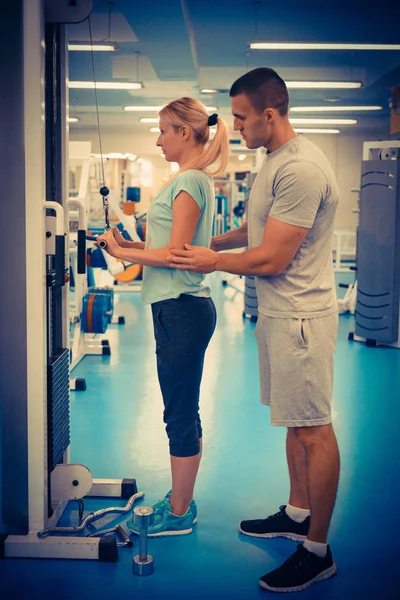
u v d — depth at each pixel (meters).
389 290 6.08
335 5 8.12
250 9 8.30
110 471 3.16
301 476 2.49
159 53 9.68
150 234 2.43
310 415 2.17
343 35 9.68
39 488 2.37
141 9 7.47
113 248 2.31
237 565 2.32
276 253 2.10
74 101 14.91
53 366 2.42
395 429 3.84
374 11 8.40
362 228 6.21
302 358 2.15
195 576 2.25
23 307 2.28
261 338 2.33
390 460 3.34
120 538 2.49
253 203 2.25
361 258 6.25
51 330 2.55
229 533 2.55
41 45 2.21
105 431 3.77
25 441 2.34
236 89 2.18
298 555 2.21
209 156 2.36
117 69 11.95
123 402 4.37
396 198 5.96
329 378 2.20
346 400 4.45
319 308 2.17
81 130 17.89
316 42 7.85
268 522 2.54
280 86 2.15
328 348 2.19
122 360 5.58
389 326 6.13
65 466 2.55
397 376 5.13
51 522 2.54
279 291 2.18
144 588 2.17
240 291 10.03
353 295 8.19
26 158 2.23
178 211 2.28
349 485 3.01
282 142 2.19
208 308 2.43
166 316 2.37
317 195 2.09
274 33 9.57
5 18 2.19
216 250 2.68
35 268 2.27
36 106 2.21
